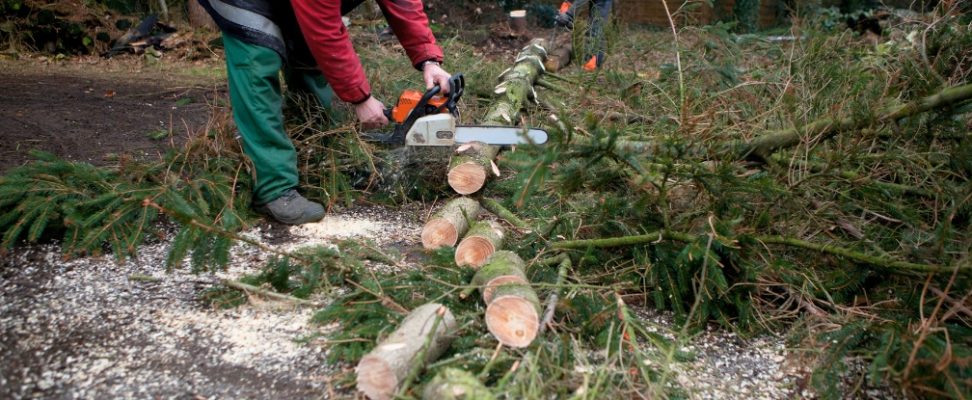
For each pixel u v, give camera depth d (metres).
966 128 2.74
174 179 3.09
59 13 7.15
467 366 1.88
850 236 2.76
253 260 2.78
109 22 7.43
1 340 2.06
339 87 2.95
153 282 2.53
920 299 2.12
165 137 4.37
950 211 2.41
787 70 4.31
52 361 1.99
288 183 3.19
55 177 2.86
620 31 5.56
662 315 2.52
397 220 3.37
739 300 2.38
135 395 1.86
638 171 2.31
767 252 2.56
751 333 2.37
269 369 2.02
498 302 1.95
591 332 2.16
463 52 5.89
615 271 2.58
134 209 2.81
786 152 2.99
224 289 2.41
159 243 2.88
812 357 2.23
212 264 2.41
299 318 2.32
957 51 3.06
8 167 3.55
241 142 3.35
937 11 3.29
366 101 3.05
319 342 2.11
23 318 2.20
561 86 5.40
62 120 4.55
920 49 3.10
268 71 3.01
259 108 3.03
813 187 2.83
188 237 2.37
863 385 2.10
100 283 2.49
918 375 1.87
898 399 2.04
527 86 4.69
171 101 5.39
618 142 2.85
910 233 2.51
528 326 1.93
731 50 4.94
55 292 2.40
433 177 3.64
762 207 2.65
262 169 3.13
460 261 2.60
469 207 3.06
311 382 1.97
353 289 2.51
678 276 2.40
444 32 8.96
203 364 2.03
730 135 3.29
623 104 4.16
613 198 2.65
